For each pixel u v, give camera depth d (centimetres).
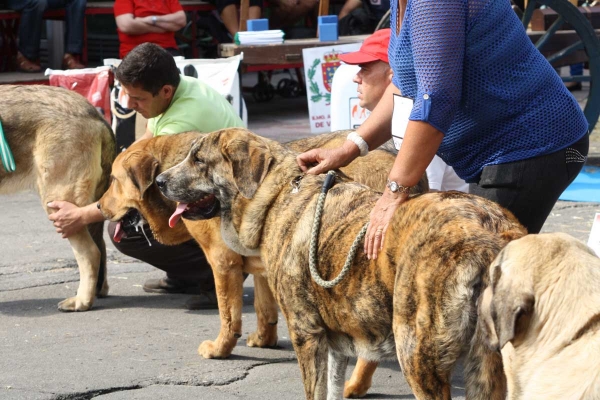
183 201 436
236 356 546
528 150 409
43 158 621
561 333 278
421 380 338
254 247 424
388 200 370
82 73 886
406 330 341
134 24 1180
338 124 788
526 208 418
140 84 562
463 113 408
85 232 629
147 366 522
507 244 305
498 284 291
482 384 325
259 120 1358
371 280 362
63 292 679
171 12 1209
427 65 374
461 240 328
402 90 419
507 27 395
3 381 495
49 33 1378
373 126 450
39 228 874
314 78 1138
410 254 340
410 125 374
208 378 505
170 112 580
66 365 522
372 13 1438
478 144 416
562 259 286
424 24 375
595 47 999
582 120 426
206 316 622
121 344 561
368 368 479
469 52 391
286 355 550
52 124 623
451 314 324
